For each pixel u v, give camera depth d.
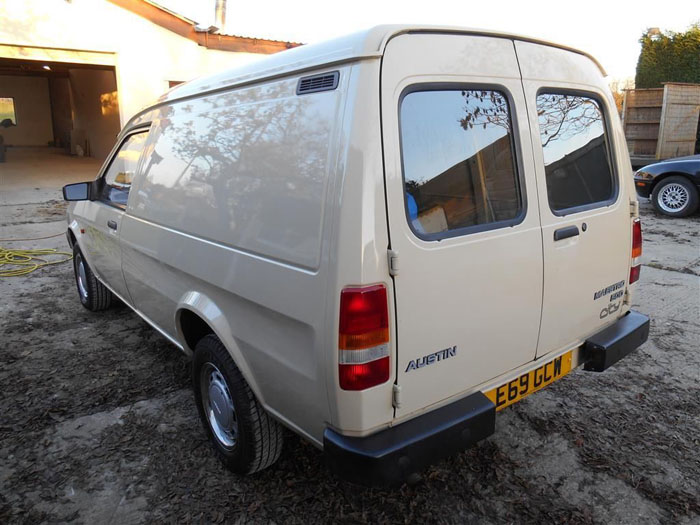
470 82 2.10
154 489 2.62
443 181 2.05
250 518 2.43
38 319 4.84
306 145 2.00
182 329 2.98
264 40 15.22
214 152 2.53
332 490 2.60
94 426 3.15
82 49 13.12
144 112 3.48
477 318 2.16
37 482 2.67
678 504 2.49
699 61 15.20
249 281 2.23
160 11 13.73
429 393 2.07
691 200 8.96
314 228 1.93
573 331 2.64
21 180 15.00
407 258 1.90
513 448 2.92
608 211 2.72
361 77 1.84
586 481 2.66
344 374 1.87
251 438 2.47
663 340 4.25
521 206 2.30
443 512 2.46
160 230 2.96
